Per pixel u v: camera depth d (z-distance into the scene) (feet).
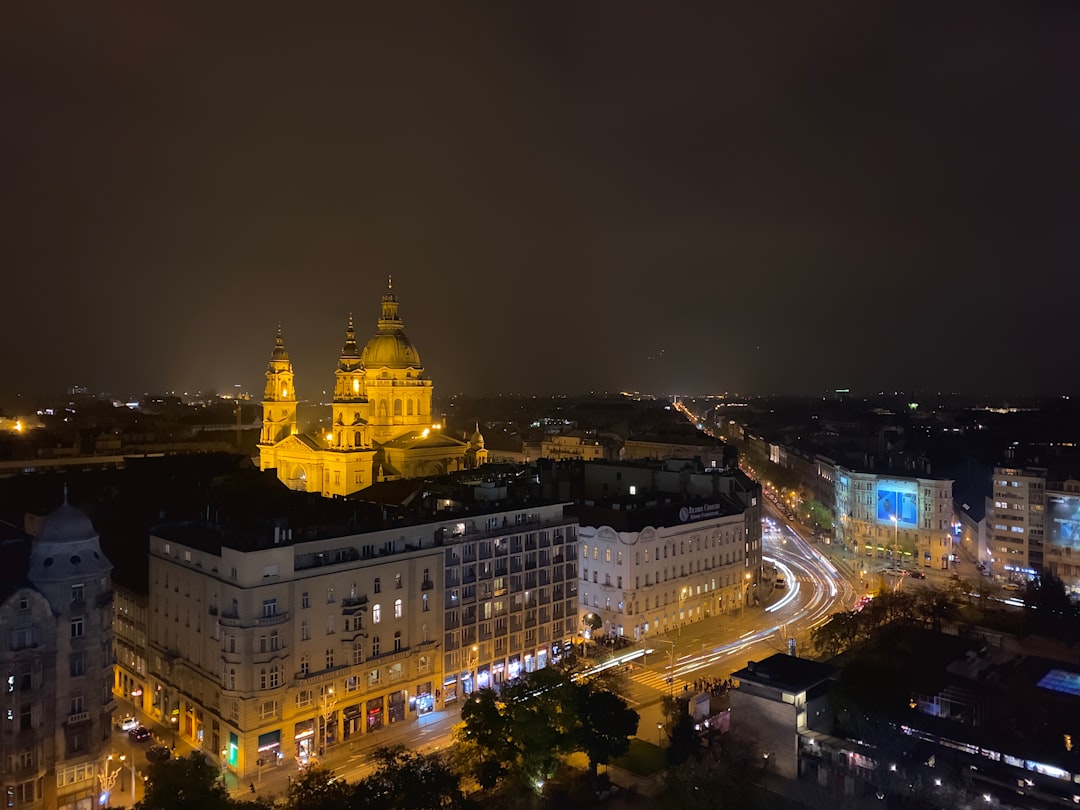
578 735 303.48
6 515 463.42
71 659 303.07
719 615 566.36
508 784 312.71
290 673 341.62
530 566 451.53
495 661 431.02
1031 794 278.67
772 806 291.99
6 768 283.18
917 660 380.58
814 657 451.53
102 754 309.42
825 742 317.01
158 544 388.78
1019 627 455.22
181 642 369.71
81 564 307.78
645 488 643.45
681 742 322.55
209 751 347.36
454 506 453.17
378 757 286.66
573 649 472.85
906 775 294.05
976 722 331.36
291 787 267.80
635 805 306.96
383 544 382.22
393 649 382.42
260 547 338.13
